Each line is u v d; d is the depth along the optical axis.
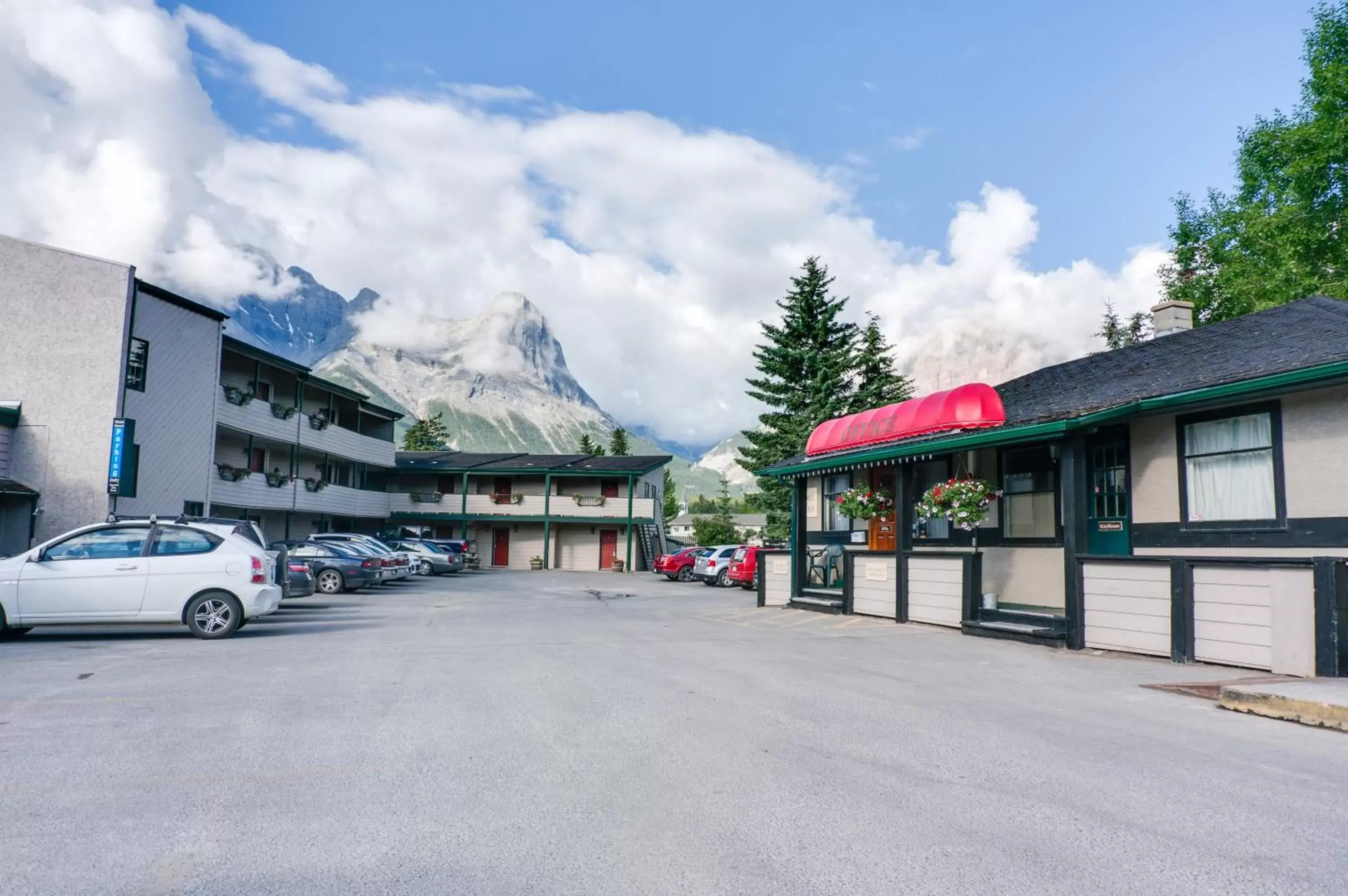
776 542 39.59
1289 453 10.84
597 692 7.64
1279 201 28.64
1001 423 14.07
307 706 6.83
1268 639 9.29
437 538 50.06
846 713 6.82
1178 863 3.70
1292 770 5.26
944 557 14.21
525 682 8.16
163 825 4.04
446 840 3.89
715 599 24.06
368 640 11.74
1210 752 5.71
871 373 39.84
